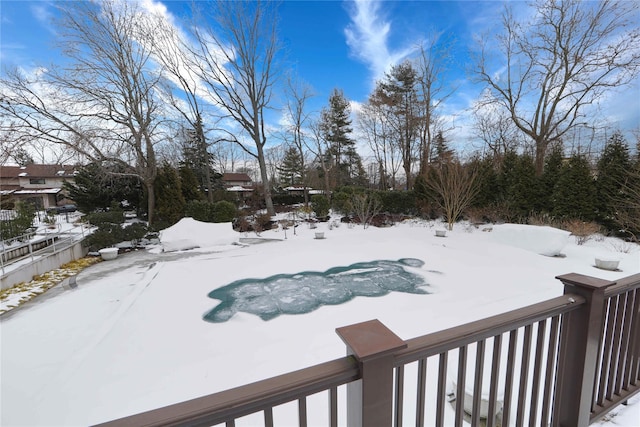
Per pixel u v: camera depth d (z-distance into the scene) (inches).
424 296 196.1
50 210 695.7
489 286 210.1
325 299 198.2
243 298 205.0
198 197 610.5
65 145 426.0
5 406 105.4
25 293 224.2
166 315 179.2
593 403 64.1
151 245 410.9
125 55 462.9
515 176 428.5
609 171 334.0
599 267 239.3
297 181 1106.7
